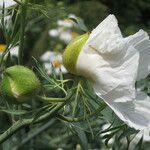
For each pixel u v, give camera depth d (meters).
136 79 0.36
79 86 0.36
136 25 1.88
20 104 0.37
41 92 0.38
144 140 0.61
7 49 0.41
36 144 0.76
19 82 0.36
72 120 0.37
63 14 0.41
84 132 0.41
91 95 0.36
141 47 0.36
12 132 0.40
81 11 1.42
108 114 0.39
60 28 1.13
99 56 0.35
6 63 0.42
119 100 0.35
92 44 0.35
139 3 1.92
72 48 0.36
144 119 0.35
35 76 0.36
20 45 0.40
